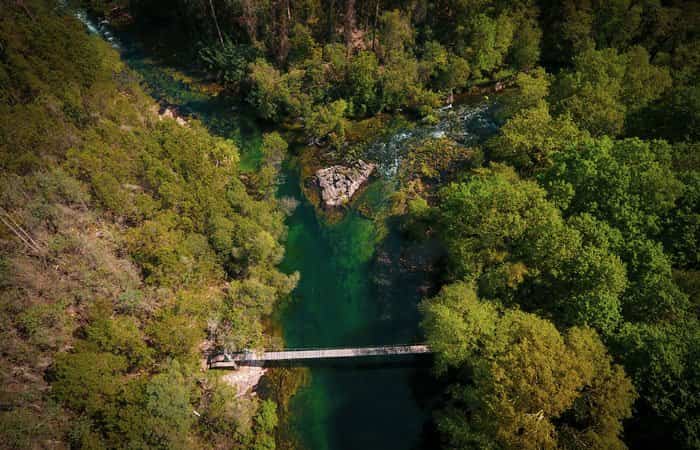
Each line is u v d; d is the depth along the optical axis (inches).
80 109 3147.1
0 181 2491.4
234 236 2770.7
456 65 3821.4
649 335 1854.1
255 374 2486.5
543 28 4190.5
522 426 1749.5
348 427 2333.9
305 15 4121.6
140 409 1939.0
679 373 1721.2
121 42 4842.5
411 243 3053.6
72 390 1875.0
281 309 2817.4
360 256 3068.4
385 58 3912.4
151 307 2385.6
